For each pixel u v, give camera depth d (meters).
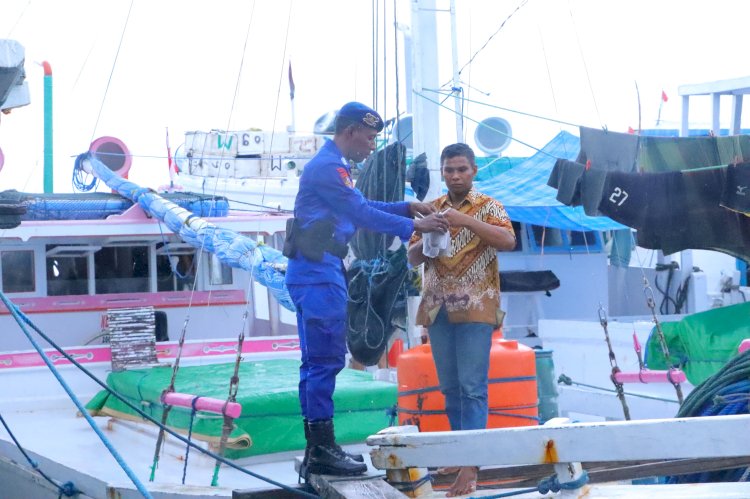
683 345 9.74
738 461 4.79
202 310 11.39
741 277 15.75
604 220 14.52
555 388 7.78
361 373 8.96
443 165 5.82
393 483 4.85
